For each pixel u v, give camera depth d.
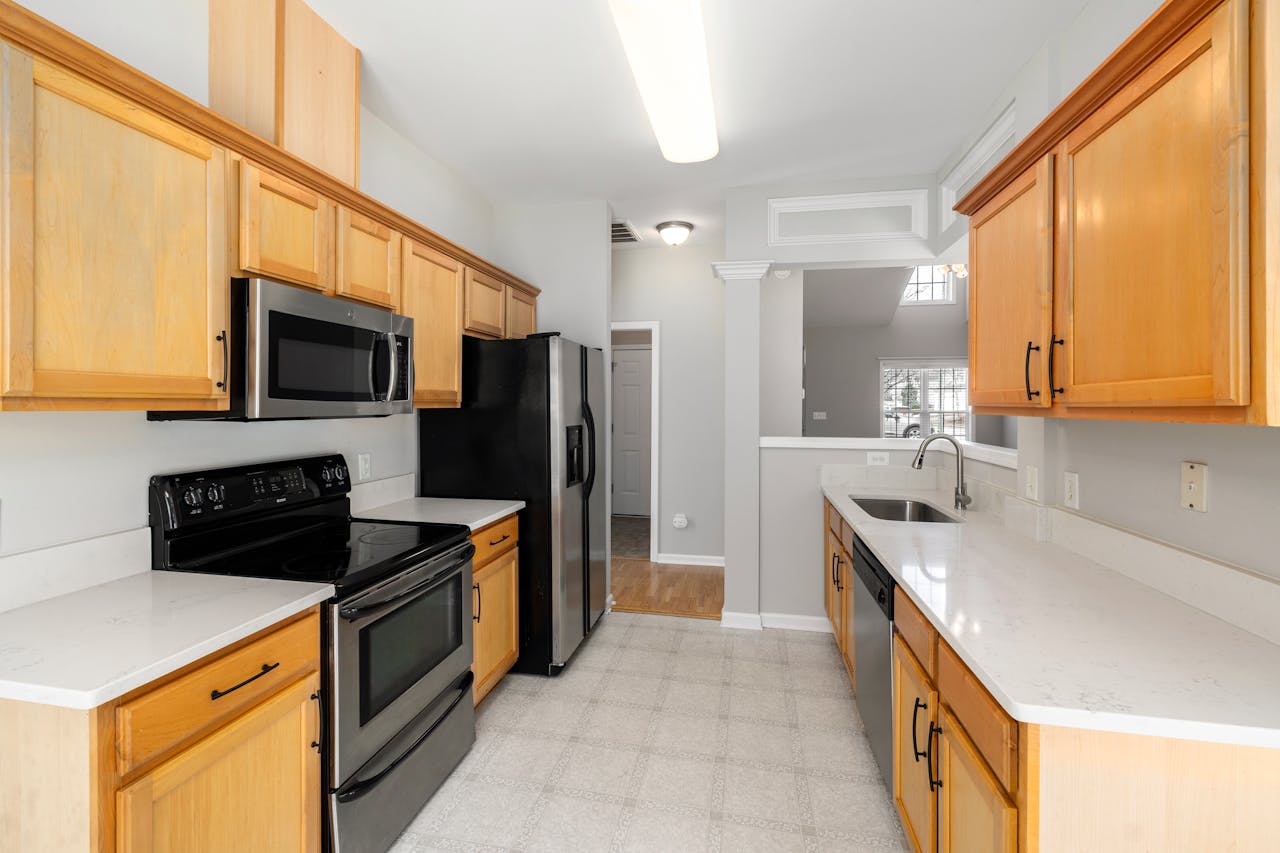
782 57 2.14
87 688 0.98
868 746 2.26
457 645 2.13
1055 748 0.93
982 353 1.82
